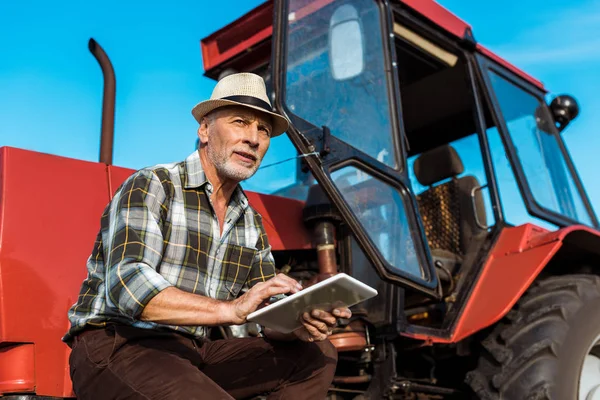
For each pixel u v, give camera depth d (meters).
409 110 4.55
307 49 3.08
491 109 3.99
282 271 3.28
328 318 2.00
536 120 4.37
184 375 1.93
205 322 1.89
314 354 2.31
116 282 1.91
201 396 1.88
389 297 3.15
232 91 2.22
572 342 3.13
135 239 1.97
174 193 2.16
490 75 4.13
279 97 2.89
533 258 3.30
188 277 2.13
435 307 3.56
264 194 3.31
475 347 3.32
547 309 3.22
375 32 3.42
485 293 3.29
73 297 2.51
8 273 2.40
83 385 2.01
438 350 3.52
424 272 3.09
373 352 3.15
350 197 2.95
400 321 3.09
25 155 2.58
